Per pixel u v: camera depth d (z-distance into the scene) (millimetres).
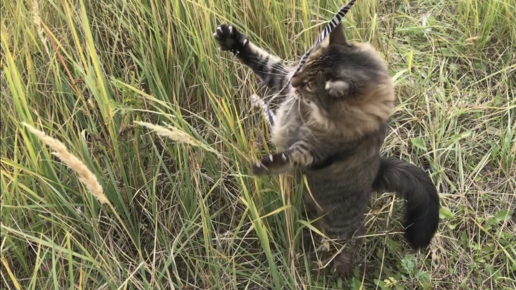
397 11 2766
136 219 2285
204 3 2363
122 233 2258
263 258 2295
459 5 2744
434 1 2807
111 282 2139
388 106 2180
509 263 2316
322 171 2205
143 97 2277
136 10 2377
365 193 2252
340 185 2219
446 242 2355
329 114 2129
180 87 2396
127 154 2273
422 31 2715
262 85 2387
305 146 2146
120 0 2408
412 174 2262
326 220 2273
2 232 2111
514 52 2666
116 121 2293
